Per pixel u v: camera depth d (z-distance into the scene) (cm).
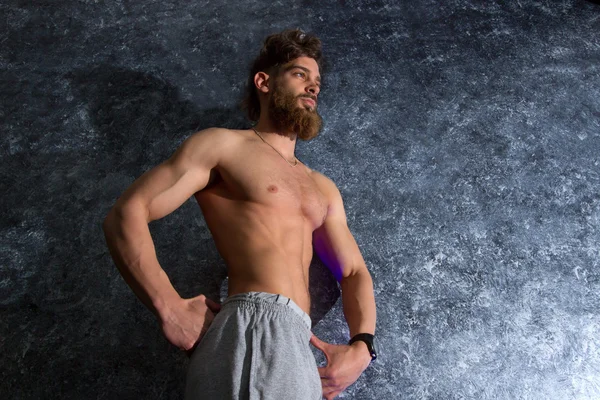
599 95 263
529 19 280
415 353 203
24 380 185
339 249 200
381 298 210
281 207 179
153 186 172
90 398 185
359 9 271
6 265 200
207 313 165
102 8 255
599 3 288
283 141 204
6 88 232
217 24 255
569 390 204
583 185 241
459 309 211
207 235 211
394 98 249
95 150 221
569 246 228
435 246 221
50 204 211
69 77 236
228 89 241
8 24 248
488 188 235
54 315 194
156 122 229
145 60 242
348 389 195
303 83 210
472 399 199
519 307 214
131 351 192
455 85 255
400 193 229
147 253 163
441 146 241
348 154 233
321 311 204
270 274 167
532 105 256
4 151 219
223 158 183
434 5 278
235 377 147
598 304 219
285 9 264
